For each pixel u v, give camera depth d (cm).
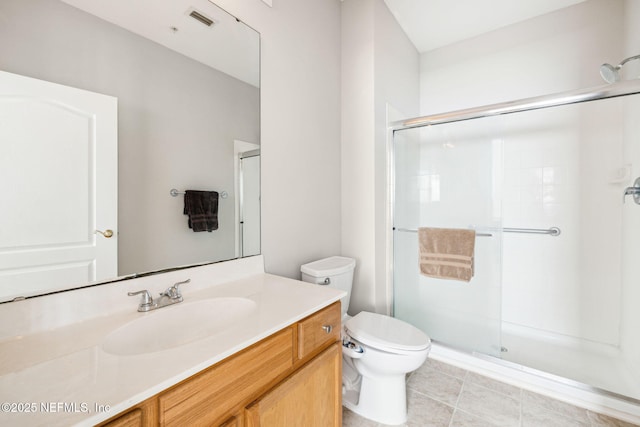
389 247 203
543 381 147
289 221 155
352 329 138
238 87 126
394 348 121
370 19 183
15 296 69
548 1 193
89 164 83
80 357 61
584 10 193
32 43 72
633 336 157
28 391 49
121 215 90
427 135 193
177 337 87
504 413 134
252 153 133
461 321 184
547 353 186
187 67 108
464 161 182
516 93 218
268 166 142
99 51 85
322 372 96
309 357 93
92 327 76
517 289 216
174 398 55
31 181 72
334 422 103
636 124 155
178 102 105
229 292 106
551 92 205
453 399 145
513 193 217
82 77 81
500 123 170
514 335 211
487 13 205
